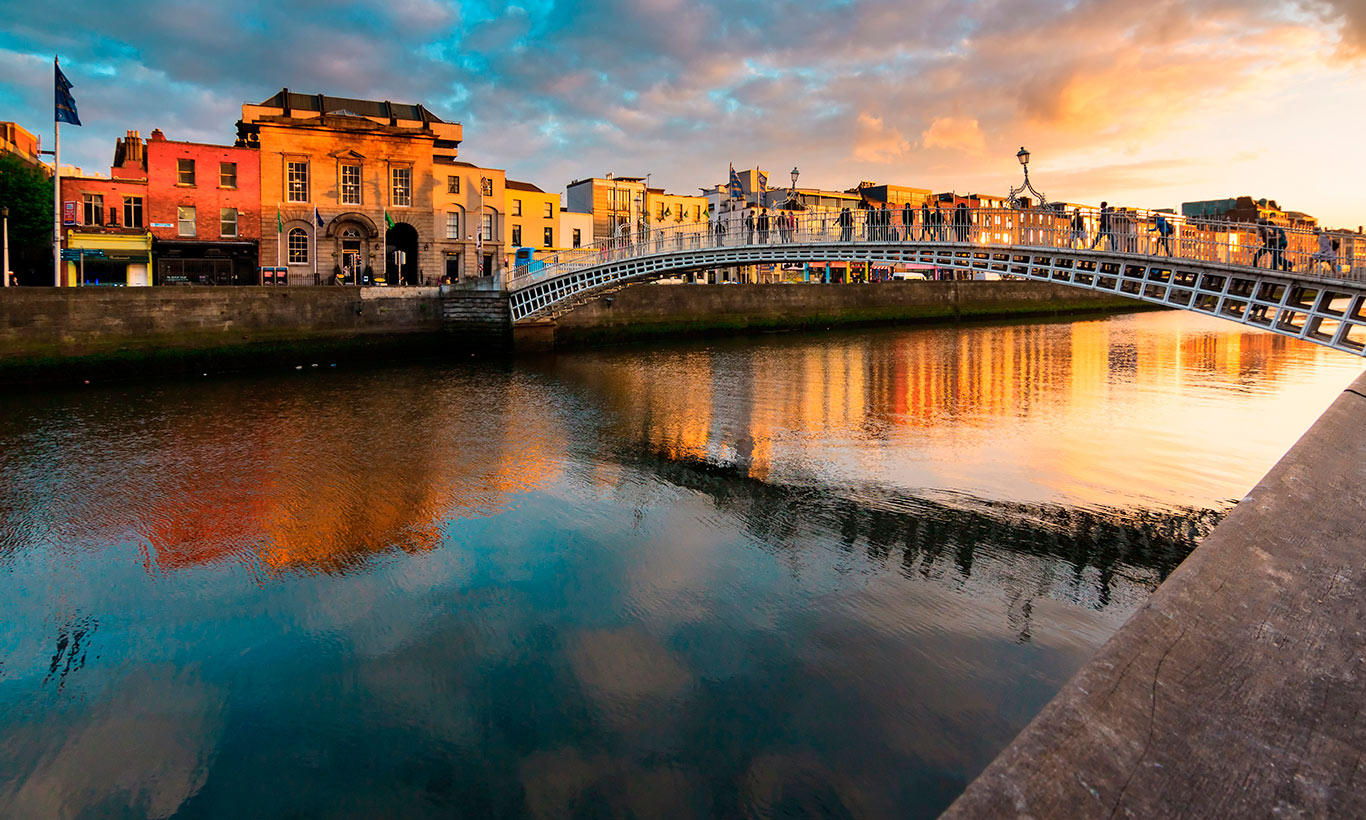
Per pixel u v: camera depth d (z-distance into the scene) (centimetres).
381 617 1103
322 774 775
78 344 3294
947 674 924
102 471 1870
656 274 4131
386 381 3381
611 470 1864
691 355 4384
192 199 4650
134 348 3416
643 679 928
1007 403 2719
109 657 1009
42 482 1780
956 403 2733
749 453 2020
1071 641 1001
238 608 1139
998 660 955
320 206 4909
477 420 2494
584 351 4641
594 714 861
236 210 4744
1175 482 1697
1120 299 7900
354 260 5009
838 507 1555
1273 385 3070
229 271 4747
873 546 1339
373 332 4072
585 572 1243
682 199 8056
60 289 3256
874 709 857
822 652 978
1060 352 4331
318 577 1244
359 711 879
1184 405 2631
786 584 1184
